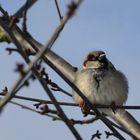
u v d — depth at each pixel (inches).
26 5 377.4
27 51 392.8
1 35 378.9
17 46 271.3
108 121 419.5
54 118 367.9
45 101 407.2
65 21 232.2
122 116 498.3
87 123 405.1
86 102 419.2
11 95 246.1
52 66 374.9
